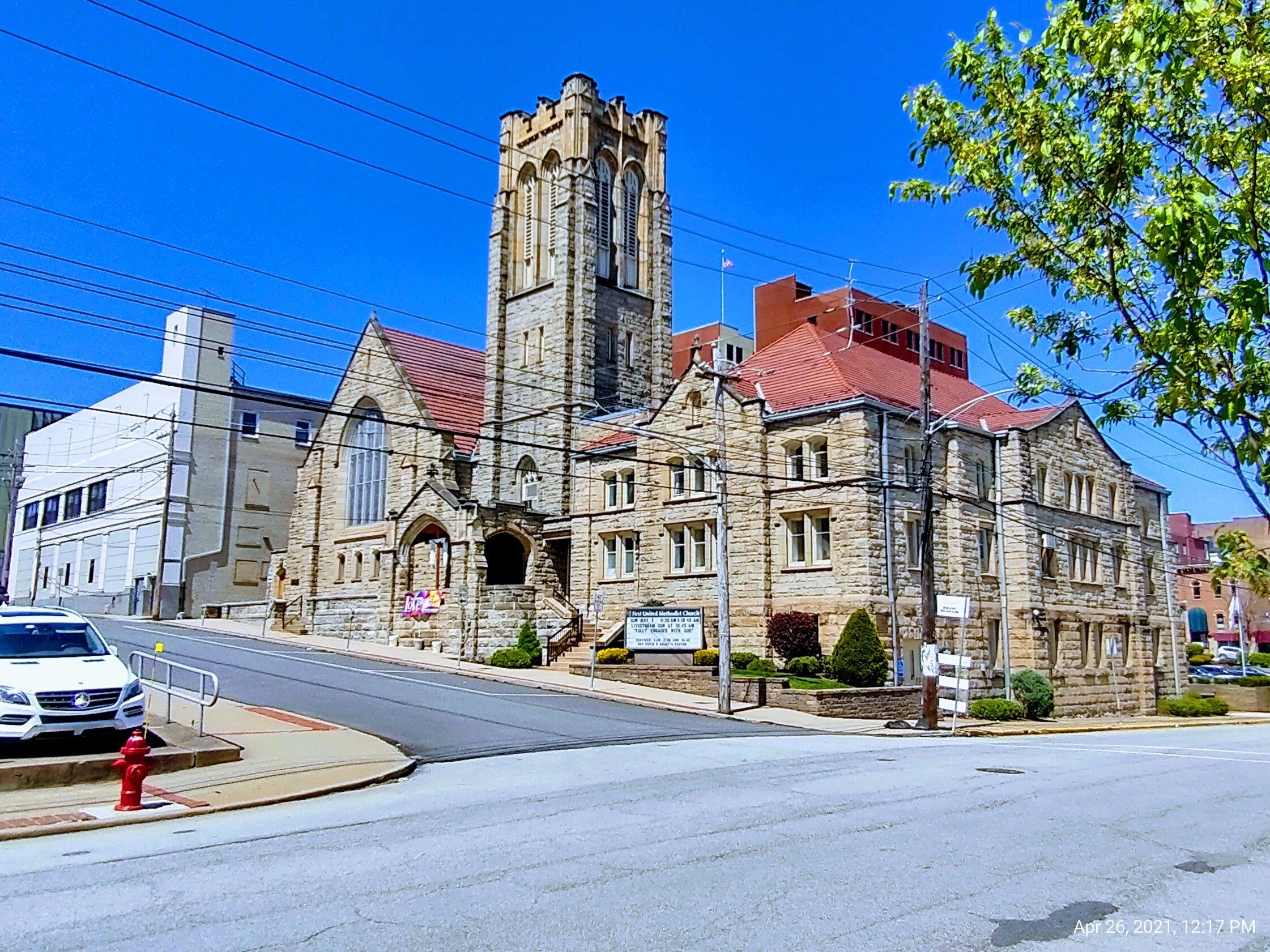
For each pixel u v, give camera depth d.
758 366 42.09
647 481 41.03
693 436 39.53
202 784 15.72
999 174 9.28
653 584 40.16
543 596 44.50
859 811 13.08
